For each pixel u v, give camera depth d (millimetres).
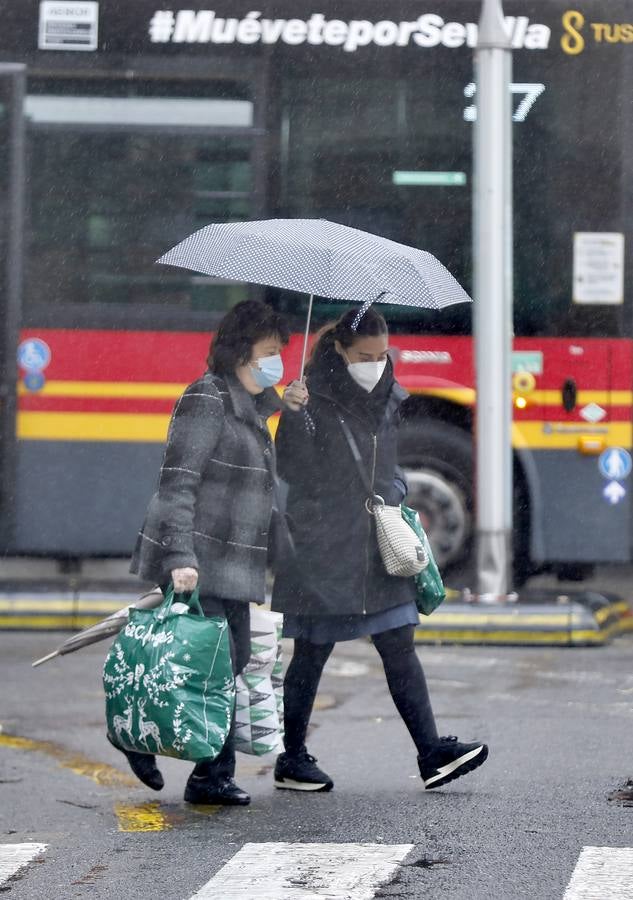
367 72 38500
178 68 38375
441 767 20906
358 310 20203
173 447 19922
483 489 34062
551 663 31234
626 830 18875
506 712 26297
